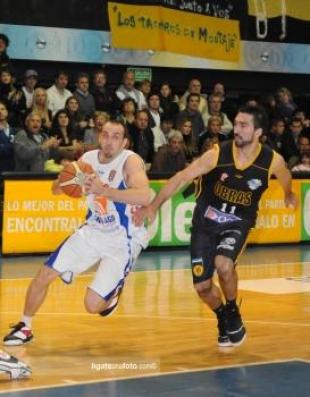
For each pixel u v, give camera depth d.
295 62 22.11
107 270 8.34
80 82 17.92
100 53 19.73
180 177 8.27
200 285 8.62
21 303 11.15
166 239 16.95
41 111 17.11
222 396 6.88
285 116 20.55
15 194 15.61
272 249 17.53
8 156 16.31
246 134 8.27
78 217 16.14
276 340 9.20
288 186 8.79
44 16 19.11
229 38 21.17
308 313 10.78
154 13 20.17
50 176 15.87
